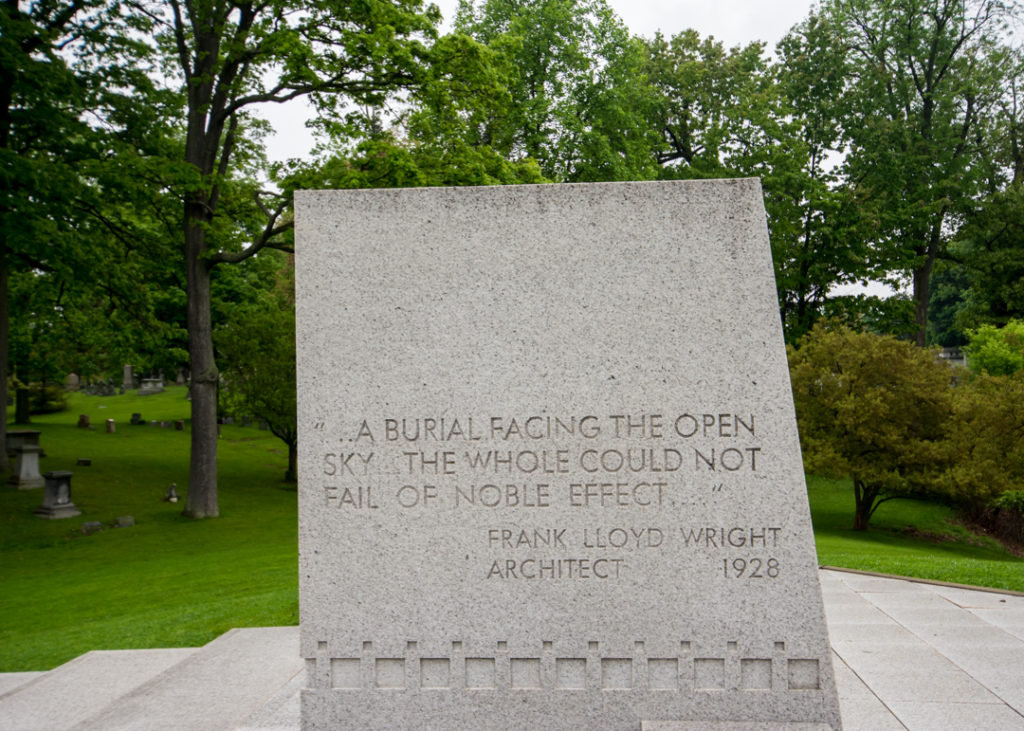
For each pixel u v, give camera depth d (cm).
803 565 468
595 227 494
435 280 497
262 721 524
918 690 543
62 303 2830
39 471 2580
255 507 2438
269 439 4034
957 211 3988
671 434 480
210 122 2228
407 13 2066
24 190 1959
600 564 478
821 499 3014
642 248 491
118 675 703
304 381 495
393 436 490
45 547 1850
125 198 2200
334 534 488
